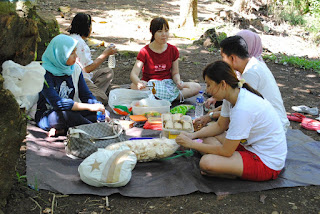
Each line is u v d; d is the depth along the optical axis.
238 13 10.80
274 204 3.01
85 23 4.77
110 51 4.95
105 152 3.21
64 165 3.41
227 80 2.96
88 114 4.14
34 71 3.02
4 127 2.64
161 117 4.11
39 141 3.77
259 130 3.12
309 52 8.59
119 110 4.69
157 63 5.07
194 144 3.24
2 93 2.57
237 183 3.24
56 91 4.00
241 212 2.89
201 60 7.52
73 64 4.07
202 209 2.91
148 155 3.48
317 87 6.34
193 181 3.23
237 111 2.98
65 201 2.93
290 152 3.86
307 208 2.98
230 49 3.51
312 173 3.45
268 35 9.84
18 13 3.08
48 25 5.41
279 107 3.70
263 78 3.58
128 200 3.00
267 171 3.18
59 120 3.91
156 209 2.90
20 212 2.75
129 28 9.45
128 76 6.38
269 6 11.98
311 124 4.63
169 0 13.66
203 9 12.48
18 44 3.07
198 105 4.68
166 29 4.84
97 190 3.06
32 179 3.09
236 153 3.20
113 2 12.30
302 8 12.25
